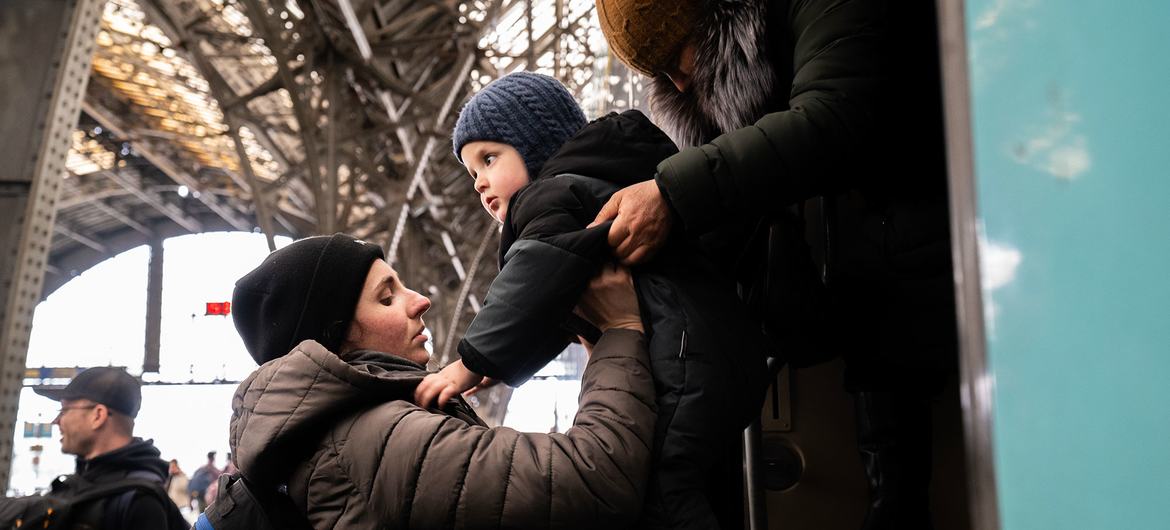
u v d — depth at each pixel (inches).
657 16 67.7
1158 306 17.3
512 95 69.9
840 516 88.4
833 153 55.9
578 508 52.4
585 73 730.2
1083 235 18.5
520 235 61.2
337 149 616.7
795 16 62.7
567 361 225.1
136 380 128.4
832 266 75.4
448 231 1149.7
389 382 59.2
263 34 586.6
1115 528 17.3
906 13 62.7
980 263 20.2
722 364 57.2
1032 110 19.8
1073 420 18.1
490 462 53.7
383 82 650.8
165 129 1363.2
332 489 56.9
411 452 54.7
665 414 56.2
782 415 90.8
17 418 187.9
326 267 66.9
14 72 196.2
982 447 20.0
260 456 56.5
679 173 54.8
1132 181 18.0
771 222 71.8
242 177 1445.6
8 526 111.7
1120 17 18.7
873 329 74.1
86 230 2224.4
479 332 57.2
